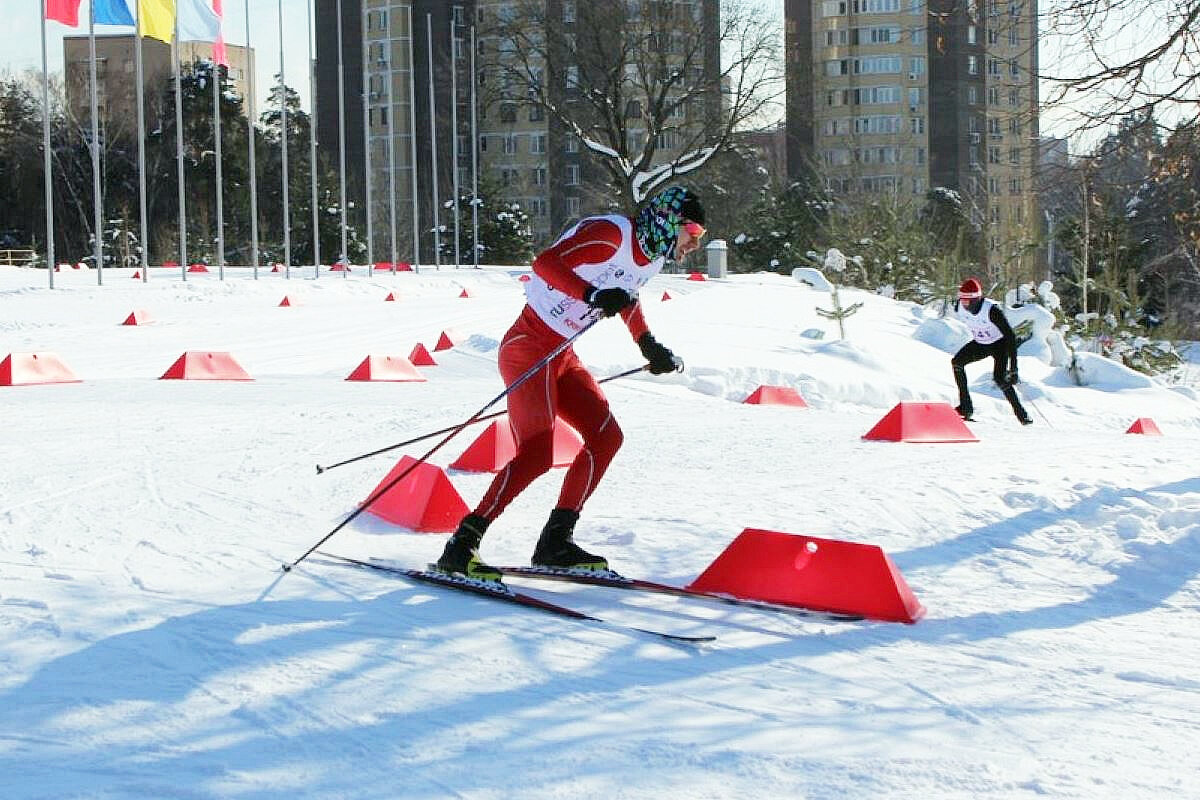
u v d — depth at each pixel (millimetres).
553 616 4621
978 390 18875
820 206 56312
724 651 4246
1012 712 3705
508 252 64625
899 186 46250
